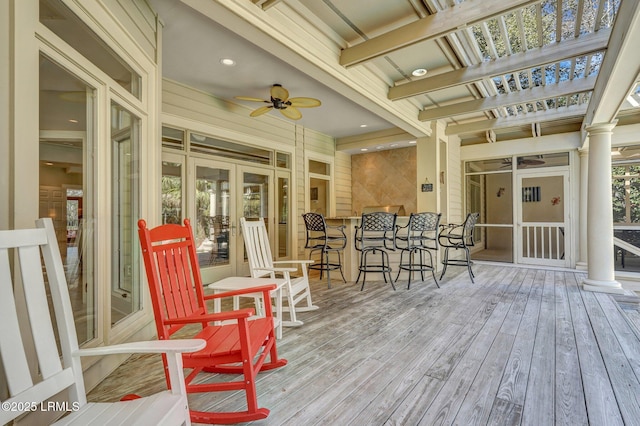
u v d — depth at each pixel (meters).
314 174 7.26
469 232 5.63
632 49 2.53
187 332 3.07
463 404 1.85
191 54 3.63
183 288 1.99
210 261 5.08
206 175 5.01
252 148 5.78
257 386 2.05
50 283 1.24
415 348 2.62
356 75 3.85
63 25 1.84
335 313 3.57
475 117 6.07
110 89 2.30
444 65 4.00
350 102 5.22
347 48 3.50
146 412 1.16
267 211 6.07
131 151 2.71
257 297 2.98
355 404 1.85
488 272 6.09
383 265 5.05
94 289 2.17
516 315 3.47
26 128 1.54
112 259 2.44
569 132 6.48
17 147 1.49
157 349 1.23
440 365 2.33
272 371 2.25
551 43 3.34
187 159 4.70
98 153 2.20
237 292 2.22
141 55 2.67
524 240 6.96
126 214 2.68
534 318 3.37
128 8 2.45
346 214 8.23
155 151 2.91
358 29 3.28
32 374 1.49
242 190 5.59
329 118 6.19
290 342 2.75
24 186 1.52
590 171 4.65
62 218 1.99
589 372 2.21
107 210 2.27
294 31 2.95
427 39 2.98
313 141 7.14
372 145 7.34
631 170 5.96
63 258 2.03
